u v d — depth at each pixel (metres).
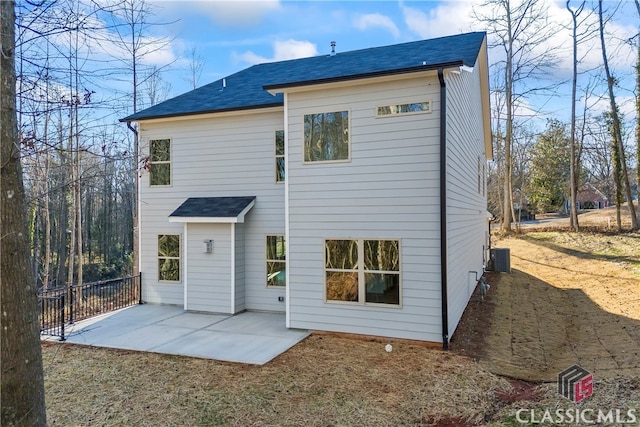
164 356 7.00
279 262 10.30
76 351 7.31
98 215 29.12
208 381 5.90
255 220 10.51
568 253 18.34
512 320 9.58
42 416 3.58
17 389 3.38
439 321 7.45
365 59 10.58
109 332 8.56
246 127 10.62
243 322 9.36
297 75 10.26
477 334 8.37
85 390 5.61
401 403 5.21
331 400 5.28
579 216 31.97
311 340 7.88
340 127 8.17
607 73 20.92
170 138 11.34
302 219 8.48
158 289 11.40
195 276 10.51
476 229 13.59
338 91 8.18
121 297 11.36
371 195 7.94
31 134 4.91
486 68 14.33
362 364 6.56
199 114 10.69
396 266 7.76
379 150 7.87
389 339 7.79
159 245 11.43
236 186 10.72
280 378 5.99
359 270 8.04
